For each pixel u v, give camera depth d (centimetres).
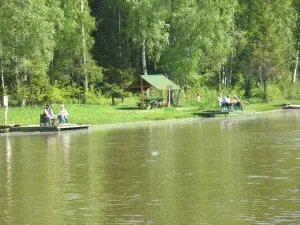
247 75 13100
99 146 4703
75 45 11006
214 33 11412
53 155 4156
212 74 12556
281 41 13862
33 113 7919
